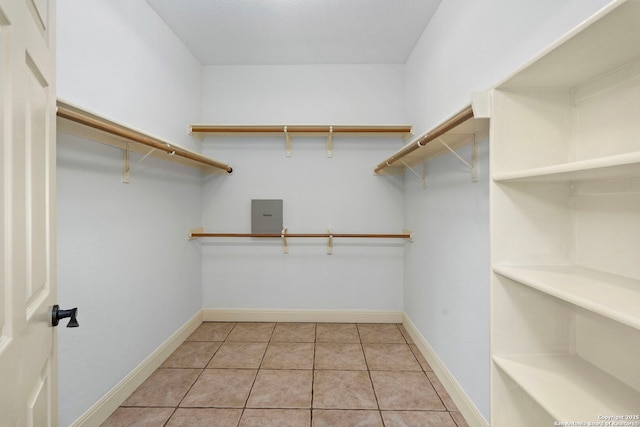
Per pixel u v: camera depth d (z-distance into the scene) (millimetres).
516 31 1174
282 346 2381
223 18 2164
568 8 918
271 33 2352
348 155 2867
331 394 1774
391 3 1997
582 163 631
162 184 2180
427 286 2209
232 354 2252
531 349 956
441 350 1935
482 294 1448
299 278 2904
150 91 2020
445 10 1882
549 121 946
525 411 955
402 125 2660
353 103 2840
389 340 2496
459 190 1691
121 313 1714
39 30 726
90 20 1476
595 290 689
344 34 2357
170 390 1811
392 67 2834
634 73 749
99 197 1547
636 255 762
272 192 2875
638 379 756
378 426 1525
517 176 833
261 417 1583
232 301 2908
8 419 561
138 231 1883
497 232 945
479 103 958
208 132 2707
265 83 2848
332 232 2885
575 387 779
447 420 1574
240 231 2902
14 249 594
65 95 1333
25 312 639
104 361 1574
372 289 2891
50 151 796
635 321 519
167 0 1973
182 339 2441
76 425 1390
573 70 812
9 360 564
